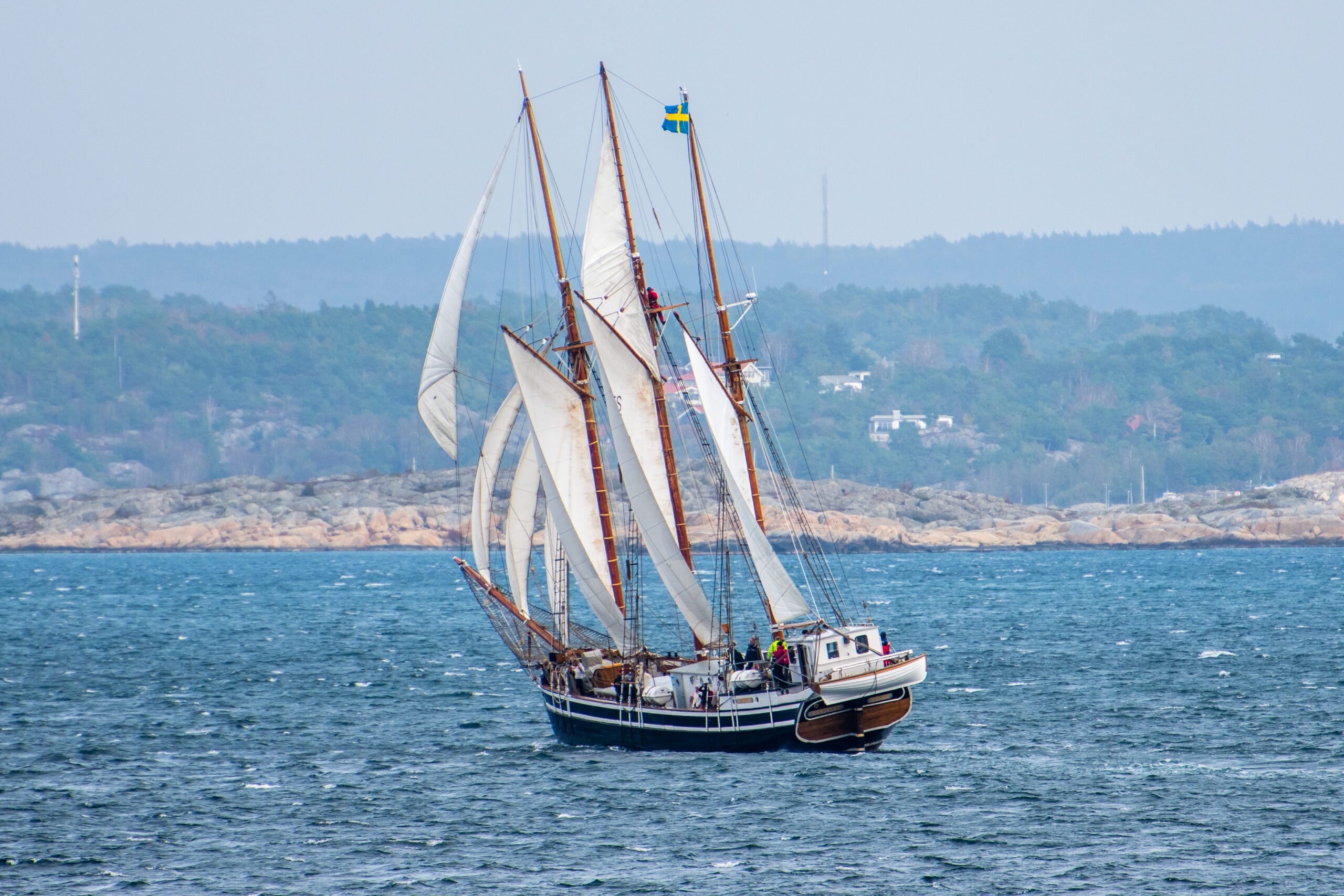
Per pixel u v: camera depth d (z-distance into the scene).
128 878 173.75
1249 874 169.50
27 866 178.88
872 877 170.12
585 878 171.50
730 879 170.12
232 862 179.62
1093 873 170.38
